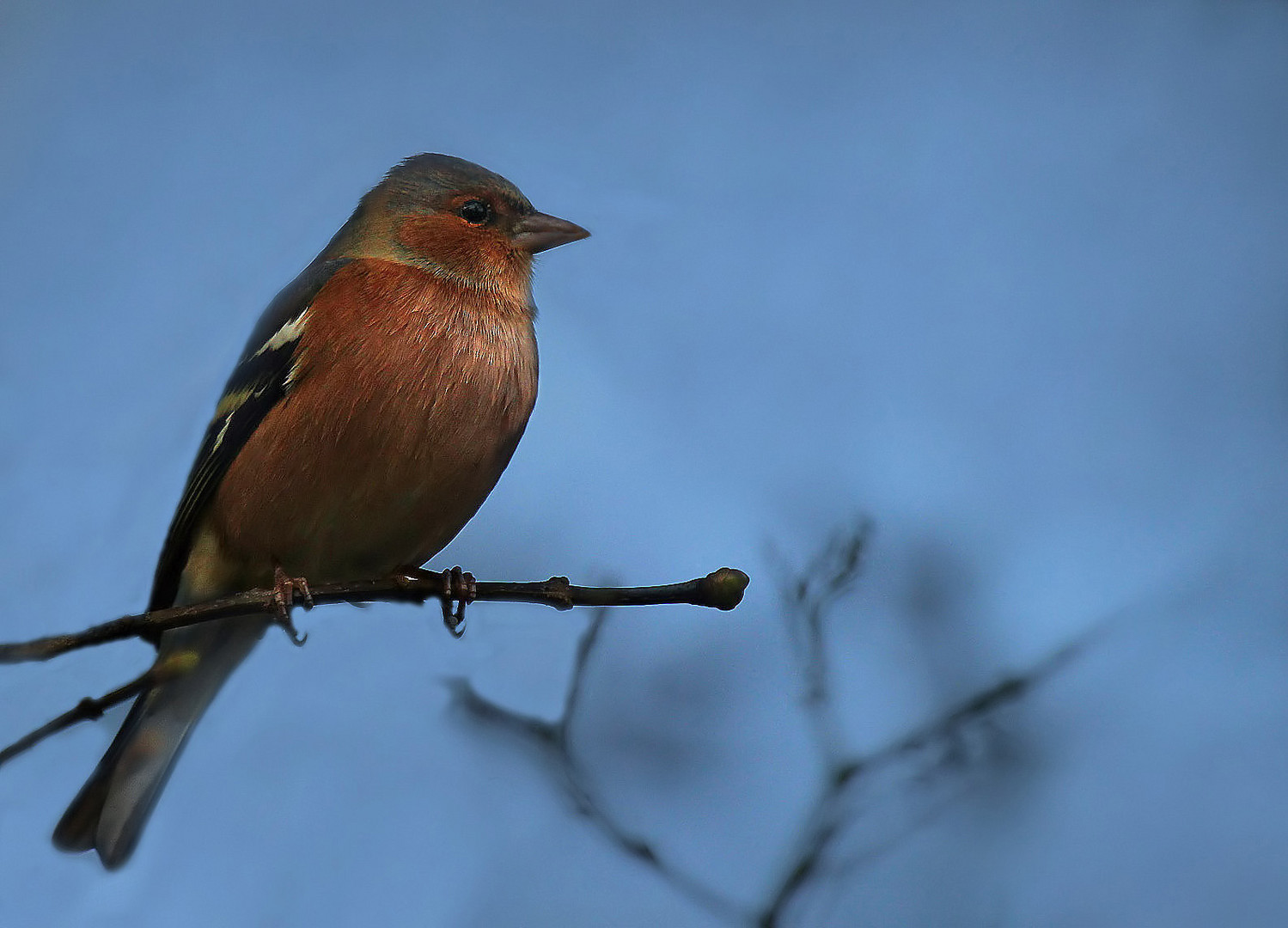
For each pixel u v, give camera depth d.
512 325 9.92
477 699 9.18
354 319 9.30
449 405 9.33
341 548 9.59
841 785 8.45
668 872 8.55
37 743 6.67
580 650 9.30
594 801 8.89
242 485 9.36
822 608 9.20
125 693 6.77
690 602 7.52
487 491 9.73
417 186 10.15
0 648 7.21
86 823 8.92
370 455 9.21
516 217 10.26
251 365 9.45
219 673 9.62
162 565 9.63
